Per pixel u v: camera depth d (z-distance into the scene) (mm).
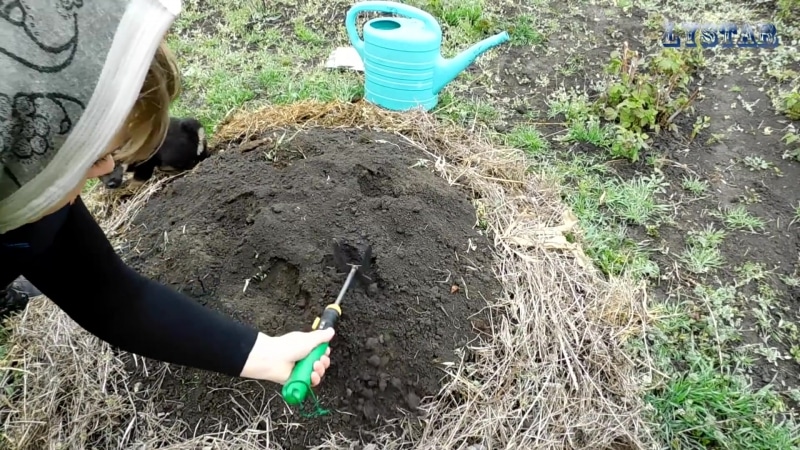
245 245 2162
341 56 3811
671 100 3486
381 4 3158
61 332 2127
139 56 866
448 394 1986
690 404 2094
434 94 3316
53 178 895
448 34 4027
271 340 1499
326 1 4402
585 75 3777
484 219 2502
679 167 3158
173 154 2547
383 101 3279
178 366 2025
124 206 2619
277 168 2559
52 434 1918
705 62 3945
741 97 3668
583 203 2887
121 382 2033
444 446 1868
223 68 3729
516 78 3736
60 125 852
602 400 2020
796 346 2344
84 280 1380
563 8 4418
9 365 2102
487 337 2135
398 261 2141
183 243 2256
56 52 821
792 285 2578
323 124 2990
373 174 2500
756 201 2980
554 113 3459
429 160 2773
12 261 1245
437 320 2080
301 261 2047
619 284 2402
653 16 4359
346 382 1957
